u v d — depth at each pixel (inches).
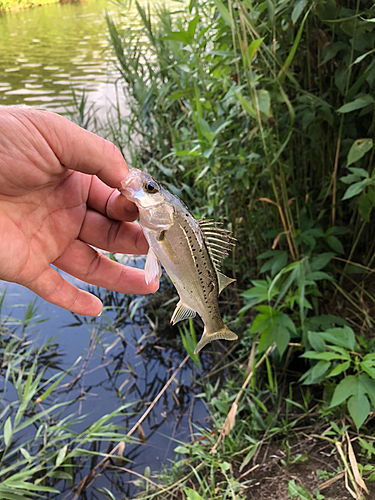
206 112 18.0
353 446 12.2
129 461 13.5
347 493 11.0
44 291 8.4
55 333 19.1
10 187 7.5
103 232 8.9
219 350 17.6
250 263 18.7
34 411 15.5
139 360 17.6
